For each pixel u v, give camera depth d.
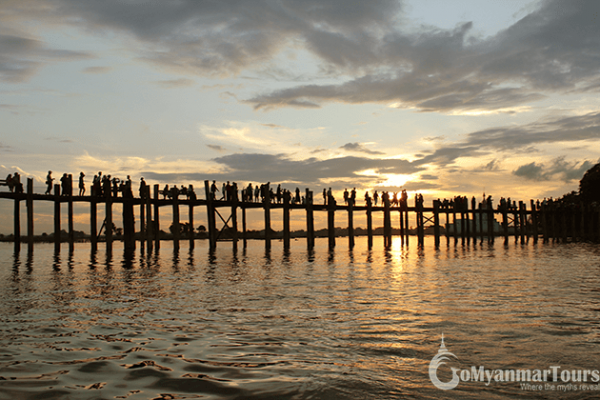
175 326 8.73
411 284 15.23
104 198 29.62
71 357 6.62
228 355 6.73
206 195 33.47
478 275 17.94
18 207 28.00
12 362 6.37
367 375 5.83
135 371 5.97
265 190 35.53
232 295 12.82
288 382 5.55
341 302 11.53
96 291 13.62
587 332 8.05
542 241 57.12
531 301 11.47
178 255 31.62
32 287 14.53
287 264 24.12
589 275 17.56
